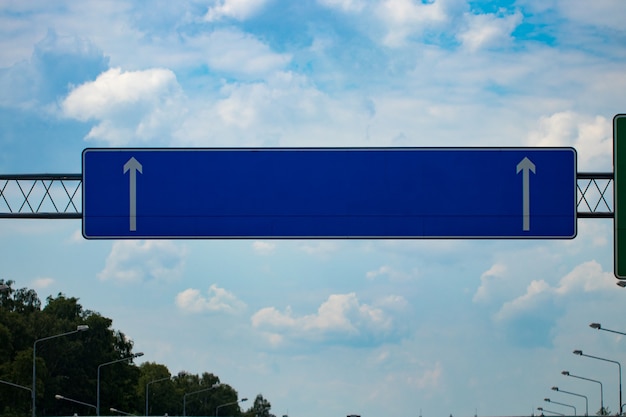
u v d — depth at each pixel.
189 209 30.80
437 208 30.33
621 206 29.78
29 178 33.00
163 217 30.83
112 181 30.95
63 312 175.12
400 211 30.39
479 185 30.31
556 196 30.19
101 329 169.75
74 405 164.12
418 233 30.31
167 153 30.92
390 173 30.45
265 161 30.72
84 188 30.98
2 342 143.62
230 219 30.69
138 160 30.92
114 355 171.62
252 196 30.69
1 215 32.97
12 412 132.00
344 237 30.42
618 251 29.73
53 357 161.25
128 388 175.50
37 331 161.50
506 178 30.28
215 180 30.78
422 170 30.41
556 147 30.27
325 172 30.55
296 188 30.59
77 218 32.81
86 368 167.25
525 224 30.20
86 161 31.00
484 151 30.33
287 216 30.58
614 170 29.81
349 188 30.48
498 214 30.23
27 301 173.25
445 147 30.39
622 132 29.72
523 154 30.28
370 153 30.50
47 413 157.88
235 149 30.77
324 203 30.50
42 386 138.75
